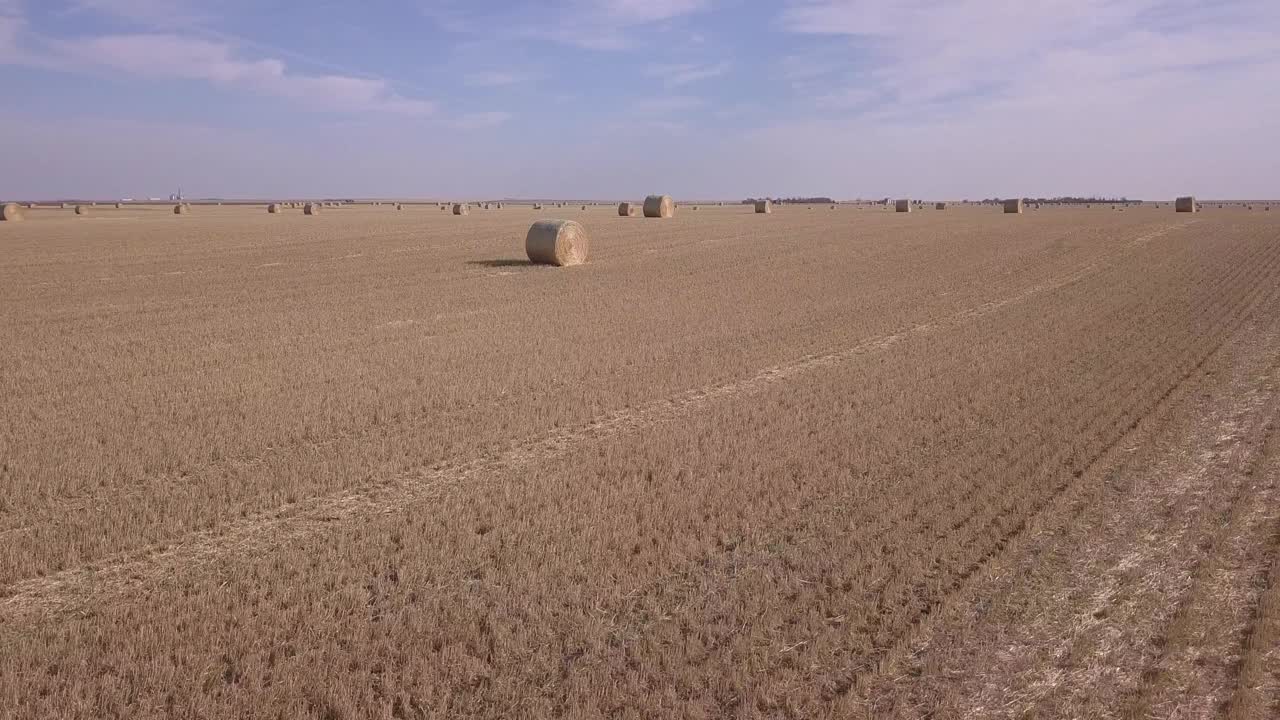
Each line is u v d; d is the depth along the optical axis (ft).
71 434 36.83
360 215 295.07
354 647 19.97
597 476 32.09
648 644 20.38
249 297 81.00
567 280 94.17
